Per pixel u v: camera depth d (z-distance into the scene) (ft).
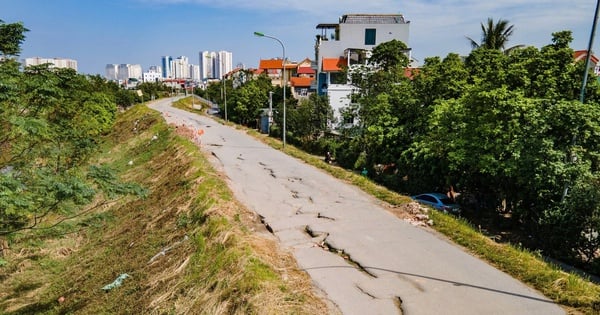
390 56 99.96
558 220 36.81
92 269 34.12
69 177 28.02
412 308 18.60
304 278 21.86
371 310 18.53
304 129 100.22
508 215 49.24
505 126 42.55
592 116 35.94
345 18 143.64
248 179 48.42
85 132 46.37
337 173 51.83
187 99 252.21
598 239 34.53
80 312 26.71
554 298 19.17
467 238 27.07
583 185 35.19
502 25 93.97
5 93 27.86
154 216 41.22
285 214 34.09
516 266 22.56
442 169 52.37
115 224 44.16
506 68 50.11
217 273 23.27
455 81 59.52
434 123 52.60
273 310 18.15
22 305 31.30
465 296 19.61
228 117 158.81
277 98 159.74
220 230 28.68
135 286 27.43
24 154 31.71
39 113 34.12
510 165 39.99
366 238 27.86
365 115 78.07
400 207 35.78
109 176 28.78
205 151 68.49
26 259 38.40
